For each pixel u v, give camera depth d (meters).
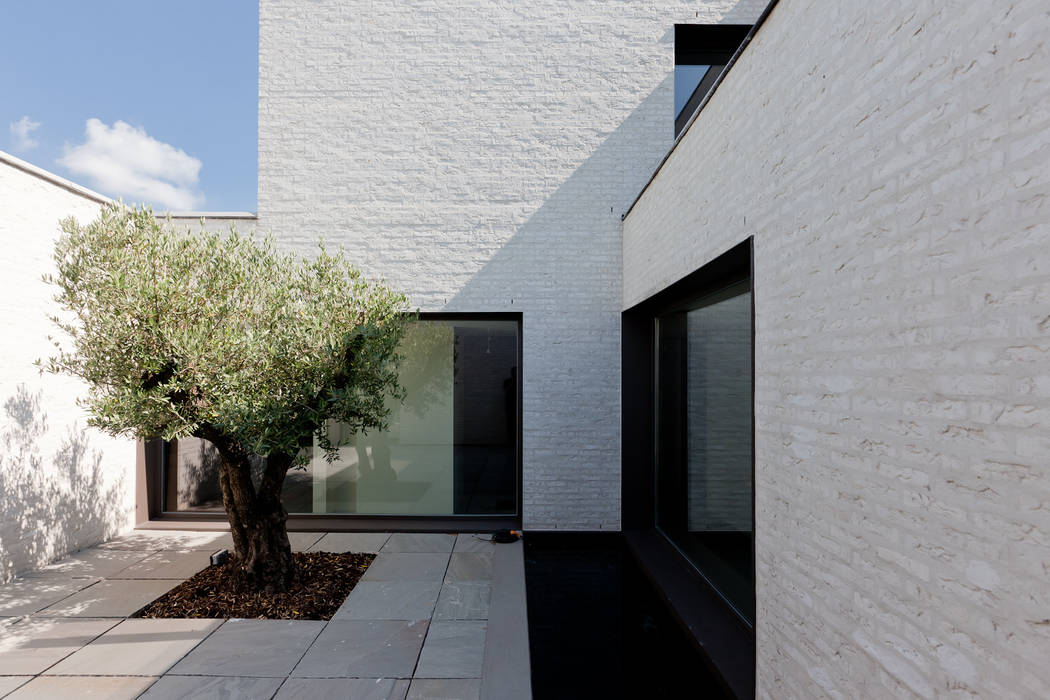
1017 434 1.07
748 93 2.40
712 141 2.84
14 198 3.81
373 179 5.13
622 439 5.08
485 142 5.14
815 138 1.86
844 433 1.68
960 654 1.21
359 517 5.25
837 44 1.73
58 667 2.65
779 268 2.12
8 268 3.78
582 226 5.14
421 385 5.27
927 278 1.33
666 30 5.14
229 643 2.90
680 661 2.91
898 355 1.43
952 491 1.24
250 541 3.59
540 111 5.14
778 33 2.13
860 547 1.59
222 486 3.60
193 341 2.82
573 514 5.07
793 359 2.00
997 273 1.13
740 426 3.15
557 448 5.09
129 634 2.99
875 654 1.51
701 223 3.01
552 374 5.11
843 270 1.69
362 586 3.73
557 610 3.53
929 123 1.32
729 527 3.30
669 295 4.06
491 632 3.08
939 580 1.27
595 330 5.11
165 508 5.34
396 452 5.27
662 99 5.13
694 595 3.56
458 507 5.27
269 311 3.33
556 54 5.14
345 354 3.54
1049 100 1.01
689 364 4.06
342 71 5.13
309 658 2.76
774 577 2.14
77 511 4.39
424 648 2.89
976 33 1.18
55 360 3.14
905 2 1.41
